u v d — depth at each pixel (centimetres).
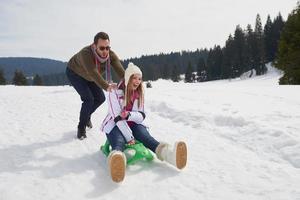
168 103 777
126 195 339
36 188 353
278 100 891
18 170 400
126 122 410
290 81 2842
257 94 1074
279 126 553
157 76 9531
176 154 377
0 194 338
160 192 345
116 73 493
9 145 491
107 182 367
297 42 2823
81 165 415
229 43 7144
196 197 333
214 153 459
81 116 511
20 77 6650
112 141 397
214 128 588
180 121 659
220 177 378
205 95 1045
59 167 409
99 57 462
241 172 391
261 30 7044
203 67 7862
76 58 488
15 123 620
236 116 609
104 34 454
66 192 345
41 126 599
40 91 1499
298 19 2856
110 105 413
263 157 449
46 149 473
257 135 517
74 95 1062
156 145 402
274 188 345
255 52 6538
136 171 392
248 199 325
